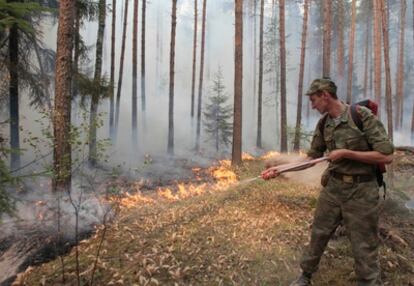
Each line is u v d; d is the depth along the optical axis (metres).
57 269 4.18
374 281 3.19
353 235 3.23
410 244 4.49
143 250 4.49
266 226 5.21
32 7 3.69
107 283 3.80
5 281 4.22
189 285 3.75
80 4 10.87
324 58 16.39
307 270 3.56
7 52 9.62
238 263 4.14
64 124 5.87
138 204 6.91
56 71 6.12
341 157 3.16
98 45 13.07
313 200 6.25
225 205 6.48
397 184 7.36
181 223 5.47
